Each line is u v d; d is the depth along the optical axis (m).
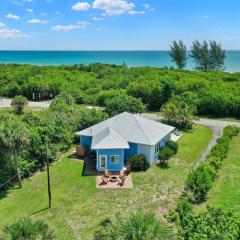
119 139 35.72
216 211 15.09
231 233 13.77
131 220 16.30
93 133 39.00
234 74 97.62
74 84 88.38
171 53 127.62
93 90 81.56
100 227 24.42
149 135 37.31
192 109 54.56
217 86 75.31
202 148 43.09
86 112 47.88
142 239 15.12
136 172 34.81
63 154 40.12
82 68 117.00
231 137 47.41
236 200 28.30
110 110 54.53
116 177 32.72
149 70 104.88
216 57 124.94
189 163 37.72
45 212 26.72
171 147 40.72
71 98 64.62
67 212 26.70
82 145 40.06
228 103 62.50
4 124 29.97
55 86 84.19
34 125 39.25
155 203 28.11
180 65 127.12
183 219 15.98
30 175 33.94
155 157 38.12
